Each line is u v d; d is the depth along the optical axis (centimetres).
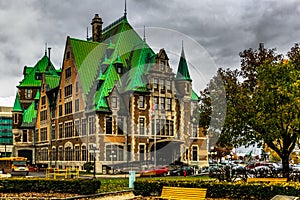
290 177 3139
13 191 2858
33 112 9181
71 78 7100
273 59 4203
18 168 5944
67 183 2795
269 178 3111
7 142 12838
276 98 3438
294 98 3291
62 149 7369
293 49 4050
